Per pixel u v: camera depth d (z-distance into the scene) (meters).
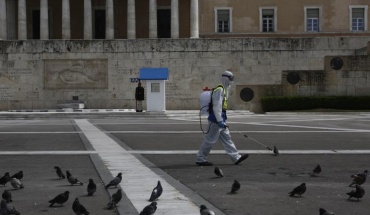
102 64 59.97
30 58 60.00
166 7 71.75
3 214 8.90
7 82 60.16
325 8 72.06
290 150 21.83
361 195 11.65
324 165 17.61
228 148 17.80
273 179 14.80
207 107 17.56
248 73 59.72
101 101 60.03
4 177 13.45
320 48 59.66
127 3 67.94
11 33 68.56
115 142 24.77
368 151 21.42
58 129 33.66
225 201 11.81
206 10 72.06
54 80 60.12
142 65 59.88
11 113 49.84
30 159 19.28
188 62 59.72
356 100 54.78
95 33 72.56
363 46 59.59
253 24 72.25
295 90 56.50
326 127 34.47
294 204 11.52
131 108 59.88
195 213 10.45
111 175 15.20
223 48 59.75
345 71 56.06
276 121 41.09
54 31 71.56
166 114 48.69
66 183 14.25
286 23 72.25
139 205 11.19
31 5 71.88
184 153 20.73
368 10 72.06
